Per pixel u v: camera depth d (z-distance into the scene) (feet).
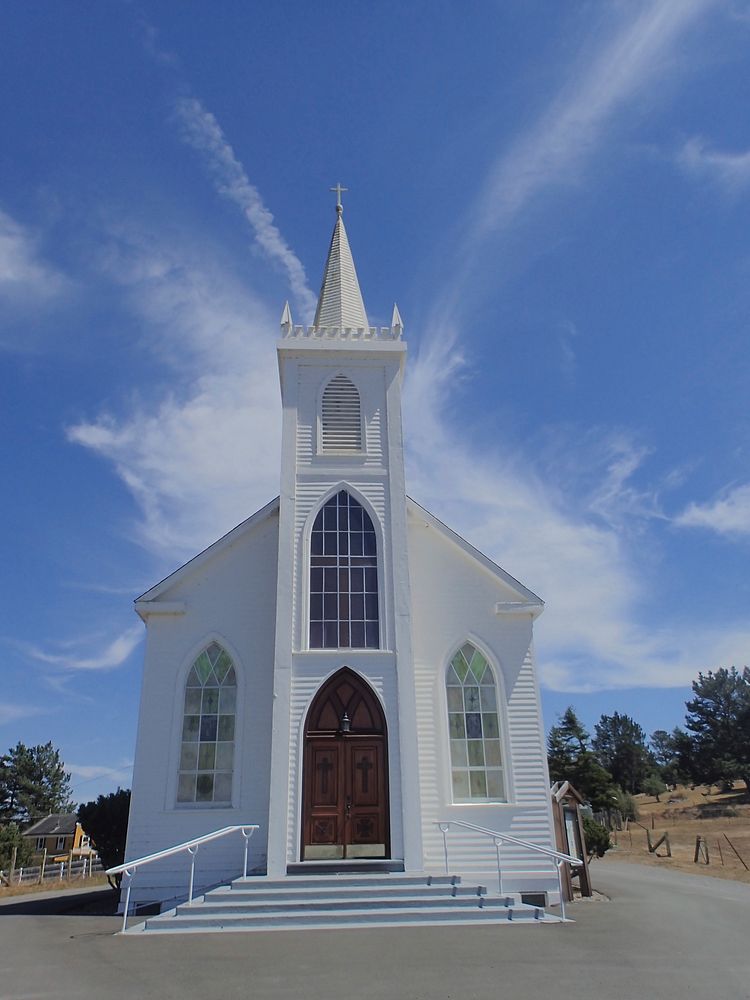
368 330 64.28
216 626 58.34
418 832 49.93
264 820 53.31
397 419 61.87
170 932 38.17
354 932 37.60
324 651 54.08
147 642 57.72
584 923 41.27
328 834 50.57
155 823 53.01
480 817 54.44
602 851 88.48
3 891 95.66
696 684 220.43
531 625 60.03
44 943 36.76
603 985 26.66
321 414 61.82
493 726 57.52
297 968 29.48
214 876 51.75
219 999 25.04
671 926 40.86
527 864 53.42
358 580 57.00
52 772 250.57
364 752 52.37
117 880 69.72
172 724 55.57
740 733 202.59
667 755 301.02
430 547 61.87
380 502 59.31
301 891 43.27
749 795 184.44
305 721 52.31
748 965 30.32
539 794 55.26
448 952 32.35
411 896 43.14
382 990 26.00
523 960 30.73
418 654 58.80
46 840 212.84
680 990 26.03
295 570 56.65
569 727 178.19
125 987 26.73
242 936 36.88
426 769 55.67
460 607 60.29
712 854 107.55
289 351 62.59
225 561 60.13
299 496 58.90
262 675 57.26
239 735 55.36
